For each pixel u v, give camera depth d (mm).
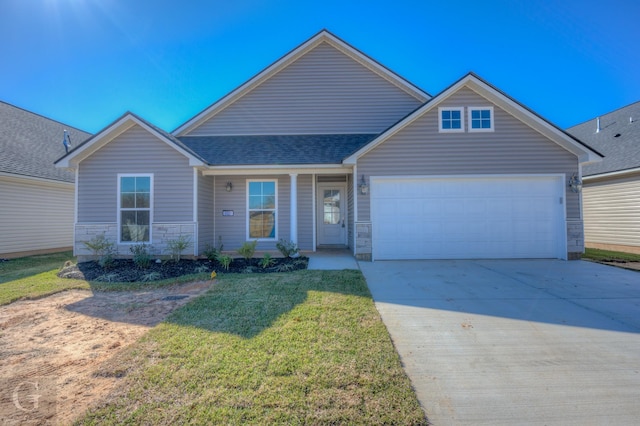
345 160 9844
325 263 9414
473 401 2740
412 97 12695
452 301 5590
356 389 2838
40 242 13109
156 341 3822
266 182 11812
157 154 9945
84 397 2770
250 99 12781
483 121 9812
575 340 3977
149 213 9898
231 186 11750
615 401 2736
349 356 3432
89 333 4262
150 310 5207
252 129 12734
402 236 9930
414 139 9867
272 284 6676
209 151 11297
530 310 5098
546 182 9836
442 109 9859
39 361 3467
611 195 12820
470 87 9781
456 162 9828
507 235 9859
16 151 12984
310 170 10594
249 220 11766
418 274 7832
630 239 12031
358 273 7789
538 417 2539
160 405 2619
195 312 4859
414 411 2562
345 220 13391
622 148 13172
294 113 12734
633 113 14773
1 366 3361
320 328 4207
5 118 14906
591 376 3143
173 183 9938
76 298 6000
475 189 9875
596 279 7223
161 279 7520
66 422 2447
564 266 8766
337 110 12703
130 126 9930
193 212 9930
